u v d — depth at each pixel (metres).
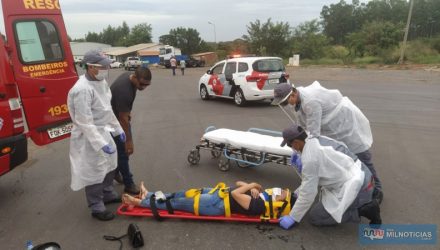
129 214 4.44
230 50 62.94
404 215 4.33
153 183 5.52
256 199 4.14
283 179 5.55
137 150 7.36
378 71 25.84
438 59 30.36
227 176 5.72
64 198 5.10
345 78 21.94
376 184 4.59
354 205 3.88
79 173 4.24
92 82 4.20
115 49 94.62
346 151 3.98
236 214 4.24
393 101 12.56
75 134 4.22
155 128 9.49
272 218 4.14
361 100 12.92
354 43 41.69
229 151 5.75
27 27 5.15
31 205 4.90
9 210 4.76
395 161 6.29
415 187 5.14
